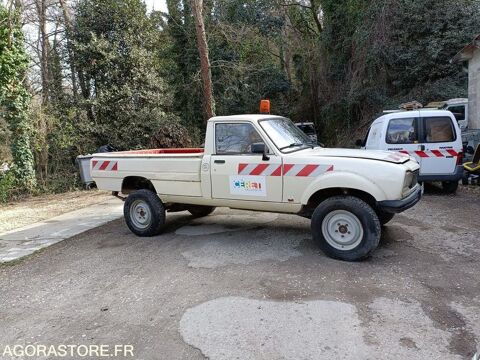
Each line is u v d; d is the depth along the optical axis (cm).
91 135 1648
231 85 2139
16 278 521
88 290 461
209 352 319
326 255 514
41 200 1327
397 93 1908
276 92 2483
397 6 1775
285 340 330
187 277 476
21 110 1430
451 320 350
